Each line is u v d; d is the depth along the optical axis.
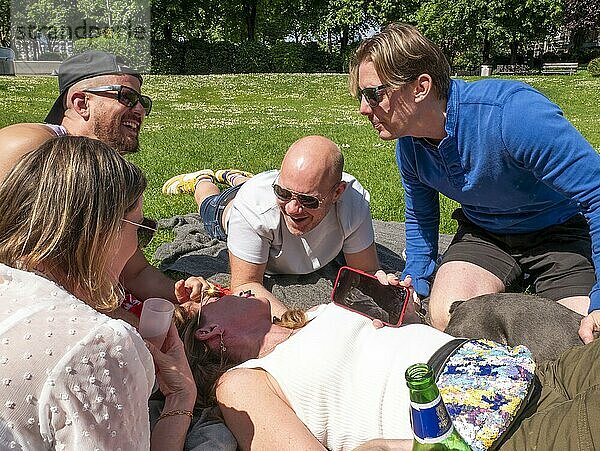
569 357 2.58
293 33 47.47
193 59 37.91
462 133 3.66
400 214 7.11
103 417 1.79
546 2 38.47
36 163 1.94
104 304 2.02
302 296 4.27
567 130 3.47
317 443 2.50
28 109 17.41
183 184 7.28
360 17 43.09
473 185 3.88
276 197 3.78
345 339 2.72
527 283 4.39
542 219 4.06
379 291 2.94
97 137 3.77
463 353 2.60
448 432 1.96
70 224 1.89
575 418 2.20
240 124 16.28
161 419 2.61
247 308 3.11
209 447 2.59
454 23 39.31
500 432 2.32
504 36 39.38
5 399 1.68
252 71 39.19
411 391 1.95
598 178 3.41
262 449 2.56
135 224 2.12
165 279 4.00
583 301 3.81
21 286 1.87
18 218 1.90
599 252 3.37
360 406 2.62
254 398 2.64
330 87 26.31
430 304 4.00
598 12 41.59
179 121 16.81
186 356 2.94
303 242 4.23
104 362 1.81
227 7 44.25
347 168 9.82
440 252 5.50
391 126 3.67
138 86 3.88
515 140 3.53
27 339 1.75
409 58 3.45
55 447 1.75
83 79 3.71
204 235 5.65
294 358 2.72
